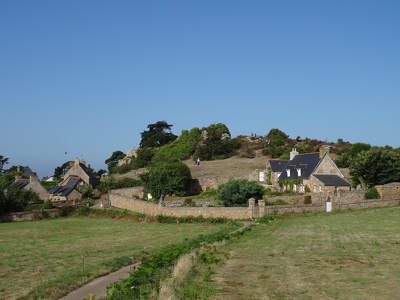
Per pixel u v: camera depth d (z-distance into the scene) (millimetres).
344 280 16719
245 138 110312
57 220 57844
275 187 62719
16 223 55062
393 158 54656
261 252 24188
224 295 15352
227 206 49156
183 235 37219
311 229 33812
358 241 26141
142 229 44375
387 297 14266
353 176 57188
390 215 39500
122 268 22969
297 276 17844
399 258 20250
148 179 63688
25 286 19859
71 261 26359
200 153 102688
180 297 15078
